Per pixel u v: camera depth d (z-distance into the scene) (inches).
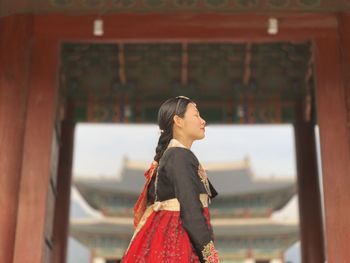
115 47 584.1
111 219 1445.6
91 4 448.1
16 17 440.1
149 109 630.5
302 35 443.2
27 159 412.2
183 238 140.9
